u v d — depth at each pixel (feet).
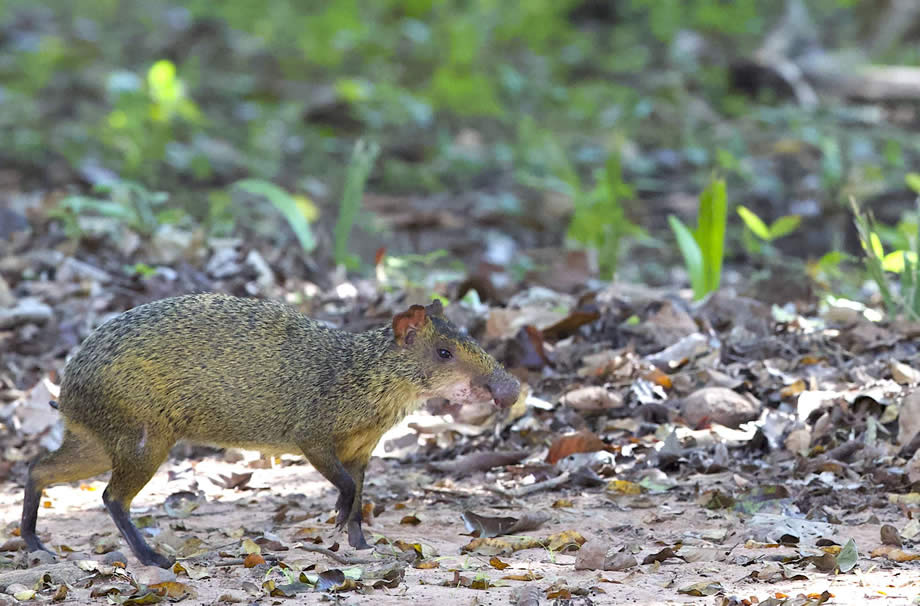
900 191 67.26
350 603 22.85
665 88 92.89
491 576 24.90
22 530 27.63
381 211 67.31
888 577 23.77
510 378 28.50
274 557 26.66
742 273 54.19
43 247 46.85
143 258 46.37
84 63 105.19
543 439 34.60
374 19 118.52
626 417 35.24
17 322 41.16
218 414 27.50
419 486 32.53
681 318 38.93
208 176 73.36
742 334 38.65
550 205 68.69
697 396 34.60
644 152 80.69
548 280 45.98
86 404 26.71
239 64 107.24
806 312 41.37
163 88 74.54
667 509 29.68
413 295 41.91
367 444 28.84
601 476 32.50
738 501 29.76
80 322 41.50
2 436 36.58
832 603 21.88
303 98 95.71
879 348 37.04
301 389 27.86
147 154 73.10
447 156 77.10
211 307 27.84
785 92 90.68
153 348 26.76
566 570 25.30
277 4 123.03
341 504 28.09
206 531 29.40
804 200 65.82
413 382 28.32
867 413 33.42
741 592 23.02
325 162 79.77
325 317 41.75
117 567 26.03
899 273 41.88
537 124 86.58
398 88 96.48
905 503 29.17
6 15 123.44
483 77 96.37
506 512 30.19
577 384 36.58
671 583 23.89
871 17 108.27
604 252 50.88
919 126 83.66
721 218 42.24
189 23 117.19
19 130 80.48
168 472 34.81
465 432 35.27
